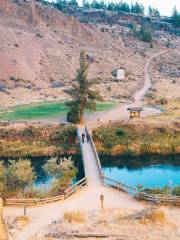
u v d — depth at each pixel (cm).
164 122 10275
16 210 5159
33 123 10231
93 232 4378
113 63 19650
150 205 5284
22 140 9644
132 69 19488
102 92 14888
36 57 17850
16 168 6109
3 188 5716
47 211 5128
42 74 16800
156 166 8531
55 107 12500
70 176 6303
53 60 18150
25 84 15512
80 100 10325
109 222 4622
